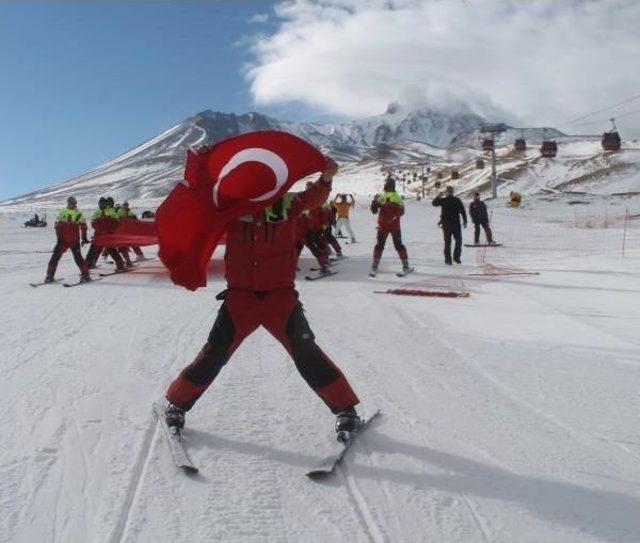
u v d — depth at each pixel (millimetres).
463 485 3770
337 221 22672
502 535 3252
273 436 4453
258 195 4133
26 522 3338
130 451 4184
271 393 5352
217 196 4172
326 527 3326
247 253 4215
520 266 14703
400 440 4406
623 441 4418
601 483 3799
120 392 5398
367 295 10789
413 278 13008
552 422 4762
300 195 4328
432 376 5902
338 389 4305
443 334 7672
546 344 7145
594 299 10078
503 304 9734
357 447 4289
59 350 6918
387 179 13648
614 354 6699
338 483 3795
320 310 9305
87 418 4777
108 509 3465
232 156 4293
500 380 5793
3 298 11047
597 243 21312
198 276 4402
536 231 28031
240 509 3488
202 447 4254
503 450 4258
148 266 16016
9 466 3961
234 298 4250
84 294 11289
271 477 3855
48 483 3750
